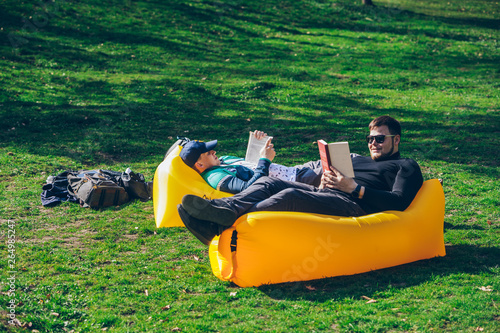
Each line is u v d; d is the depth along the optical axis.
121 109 11.94
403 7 27.02
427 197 4.72
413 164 4.76
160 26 19.55
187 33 19.20
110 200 6.32
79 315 3.74
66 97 12.74
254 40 19.33
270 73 15.43
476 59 17.80
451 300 3.73
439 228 4.67
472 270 4.34
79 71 14.88
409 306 3.71
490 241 5.06
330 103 12.55
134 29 18.94
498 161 8.02
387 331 3.38
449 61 17.42
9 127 10.25
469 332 3.29
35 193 6.66
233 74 15.27
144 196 6.64
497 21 24.94
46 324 3.55
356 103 12.56
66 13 19.30
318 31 21.22
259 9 23.39
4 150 8.64
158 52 16.95
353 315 3.59
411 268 4.43
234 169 5.40
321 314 3.64
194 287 4.20
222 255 4.38
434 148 8.83
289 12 23.53
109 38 17.84
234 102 12.78
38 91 12.97
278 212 4.22
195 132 10.41
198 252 5.01
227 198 4.38
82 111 11.58
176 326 3.55
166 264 4.71
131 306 3.88
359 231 4.28
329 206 4.44
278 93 13.48
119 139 9.73
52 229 5.57
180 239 5.36
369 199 4.48
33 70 14.48
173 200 5.59
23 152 8.59
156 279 4.36
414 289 3.98
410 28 22.33
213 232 4.38
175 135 10.19
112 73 14.93
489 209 6.05
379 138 4.82
